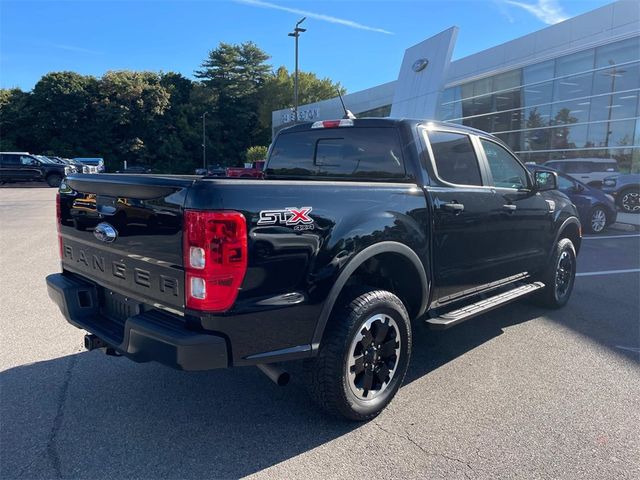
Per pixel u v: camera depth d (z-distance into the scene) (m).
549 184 5.08
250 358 2.68
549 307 5.70
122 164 69.81
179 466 2.75
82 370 3.96
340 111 42.38
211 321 2.53
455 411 3.38
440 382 3.83
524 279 5.25
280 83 77.19
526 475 2.69
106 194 3.04
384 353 3.33
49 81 65.56
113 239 3.05
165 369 4.00
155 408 3.38
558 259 5.49
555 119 20.94
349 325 3.01
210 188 2.51
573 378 3.90
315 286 2.85
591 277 7.46
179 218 2.56
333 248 2.92
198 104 79.62
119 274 3.07
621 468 2.76
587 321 5.30
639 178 15.40
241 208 2.55
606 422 3.25
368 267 3.44
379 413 3.32
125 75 70.81
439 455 2.87
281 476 2.68
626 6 17.59
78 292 3.38
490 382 3.83
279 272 2.70
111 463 2.77
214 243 2.48
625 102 17.88
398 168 3.75
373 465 2.78
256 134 81.75
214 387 3.71
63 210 3.62
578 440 3.03
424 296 3.64
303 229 2.79
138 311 2.99
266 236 2.64
